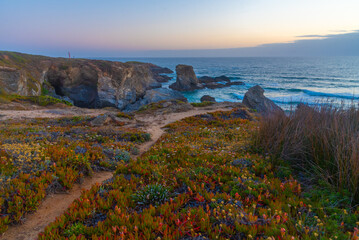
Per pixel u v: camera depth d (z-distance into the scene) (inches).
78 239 131.6
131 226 140.3
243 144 370.3
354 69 6879.9
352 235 125.0
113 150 360.5
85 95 2399.1
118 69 2404.0
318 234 124.4
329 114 277.1
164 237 127.5
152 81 3661.4
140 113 1087.6
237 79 4746.6
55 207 191.3
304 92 2824.8
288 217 144.6
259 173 246.2
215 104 1307.8
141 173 252.1
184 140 476.1
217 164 268.4
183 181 222.5
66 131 511.5
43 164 242.2
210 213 155.7
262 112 407.5
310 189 191.5
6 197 176.6
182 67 3376.0
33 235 153.6
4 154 253.6
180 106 1179.3
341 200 162.2
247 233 131.0
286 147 270.2
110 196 187.6
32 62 2245.3
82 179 246.8
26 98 1254.9
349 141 200.1
